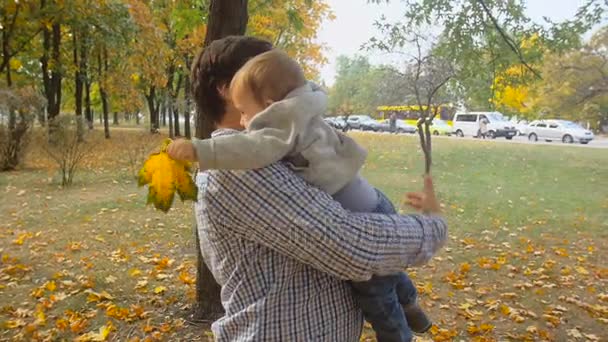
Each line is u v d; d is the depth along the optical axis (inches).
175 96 1124.5
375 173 547.2
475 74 275.3
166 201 46.7
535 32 259.8
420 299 193.9
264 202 45.5
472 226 320.2
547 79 659.4
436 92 346.0
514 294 200.5
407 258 48.9
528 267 238.7
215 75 54.3
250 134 45.3
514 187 482.0
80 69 908.6
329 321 49.2
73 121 451.5
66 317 168.9
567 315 183.5
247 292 48.3
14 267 218.4
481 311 184.7
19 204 356.8
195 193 47.6
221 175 46.9
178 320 165.9
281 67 49.3
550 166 639.8
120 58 893.2
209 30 146.2
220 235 49.1
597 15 252.5
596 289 211.3
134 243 264.4
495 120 1273.4
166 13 796.6
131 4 771.4
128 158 605.6
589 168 623.8
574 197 430.6
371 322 54.0
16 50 695.7
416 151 790.5
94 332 157.5
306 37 797.2
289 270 47.7
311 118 48.1
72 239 270.5
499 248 270.5
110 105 1249.4
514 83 270.8
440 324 171.8
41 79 1001.5
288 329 47.4
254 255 48.1
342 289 50.5
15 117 509.0
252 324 47.7
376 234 46.9
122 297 188.2
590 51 645.3
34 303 181.3
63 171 433.1
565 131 1103.6
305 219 45.2
